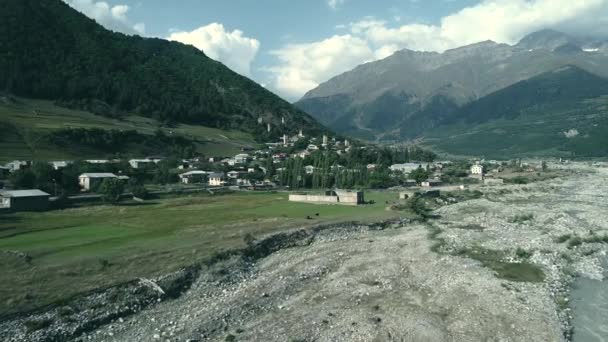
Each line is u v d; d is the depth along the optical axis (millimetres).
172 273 62031
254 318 52188
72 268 60625
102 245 74125
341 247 83812
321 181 193625
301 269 69875
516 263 73500
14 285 54031
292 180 192625
